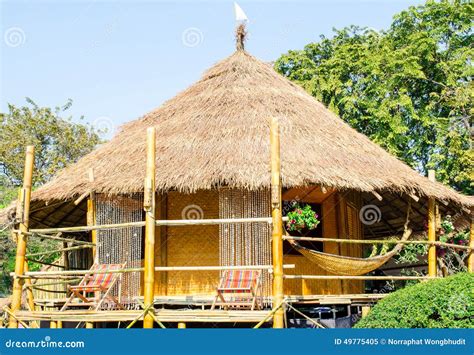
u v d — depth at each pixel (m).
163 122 15.03
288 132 13.53
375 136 27.55
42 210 15.57
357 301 13.26
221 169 11.88
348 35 31.78
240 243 12.09
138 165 12.92
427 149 28.59
